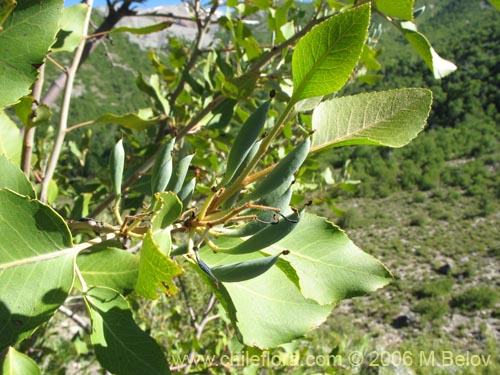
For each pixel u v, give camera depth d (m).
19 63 0.17
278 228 0.15
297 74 0.16
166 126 0.49
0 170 0.18
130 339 0.18
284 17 0.40
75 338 0.63
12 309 0.15
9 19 0.17
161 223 0.15
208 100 0.46
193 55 0.47
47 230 0.16
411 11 0.25
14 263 0.15
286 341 0.19
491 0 0.23
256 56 0.44
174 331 0.87
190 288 0.94
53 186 0.33
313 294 0.20
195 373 0.58
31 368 0.16
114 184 0.18
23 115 0.25
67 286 0.16
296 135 0.59
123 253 0.21
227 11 0.47
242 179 0.16
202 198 0.48
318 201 0.71
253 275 0.15
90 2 0.30
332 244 0.21
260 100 0.58
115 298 0.18
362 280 0.20
